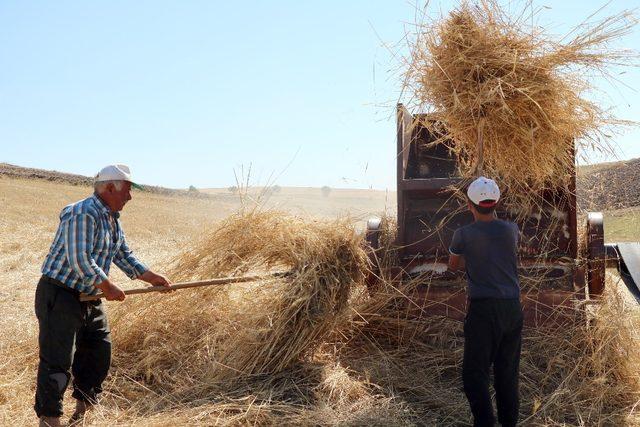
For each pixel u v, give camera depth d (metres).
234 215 5.94
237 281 5.11
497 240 4.18
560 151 5.45
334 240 5.56
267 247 5.63
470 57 5.31
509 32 5.35
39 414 4.17
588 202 6.27
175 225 20.42
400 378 5.10
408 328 5.71
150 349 5.45
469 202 4.35
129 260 4.80
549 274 5.72
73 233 4.14
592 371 5.05
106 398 4.78
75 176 48.25
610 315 5.23
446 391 4.93
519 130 5.31
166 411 4.48
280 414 4.41
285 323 5.09
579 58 5.24
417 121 6.02
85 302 4.41
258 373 4.95
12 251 12.15
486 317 4.11
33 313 6.98
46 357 4.19
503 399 4.18
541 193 5.91
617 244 6.21
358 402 4.62
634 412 4.63
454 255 4.27
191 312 5.75
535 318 5.54
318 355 5.41
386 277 5.83
